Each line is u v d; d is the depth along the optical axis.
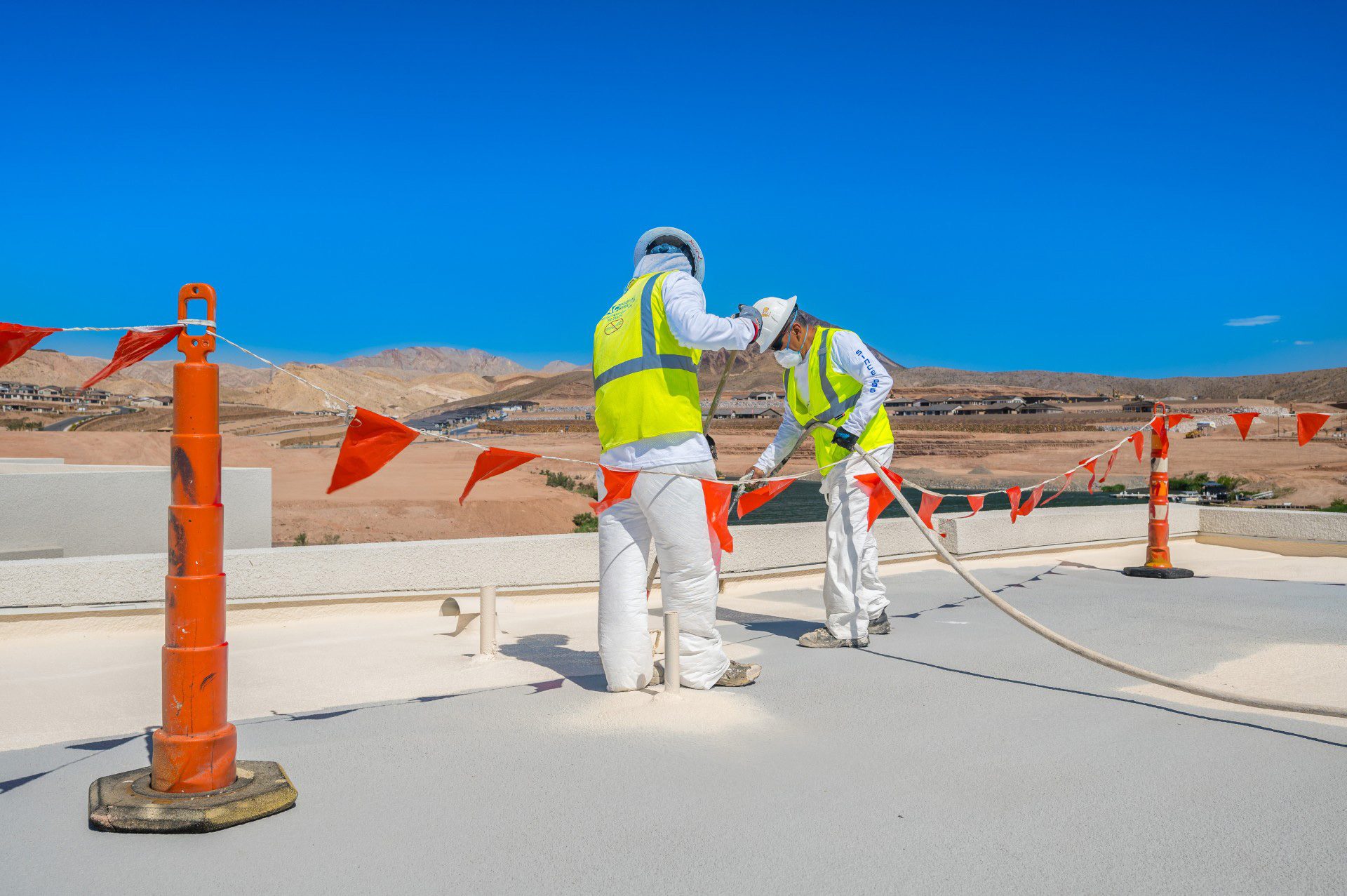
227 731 3.04
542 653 6.06
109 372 3.10
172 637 2.98
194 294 3.02
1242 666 5.38
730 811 3.01
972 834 2.83
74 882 2.48
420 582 7.60
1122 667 4.38
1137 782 3.29
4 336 2.70
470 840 2.77
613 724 3.98
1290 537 11.38
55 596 6.39
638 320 4.50
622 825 2.88
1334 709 3.95
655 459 4.48
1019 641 6.18
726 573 9.05
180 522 2.97
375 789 3.18
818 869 2.58
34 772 3.38
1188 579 9.51
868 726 4.02
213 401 3.04
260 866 2.58
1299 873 2.58
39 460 14.19
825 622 7.34
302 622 7.14
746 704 4.36
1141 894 2.46
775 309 5.81
